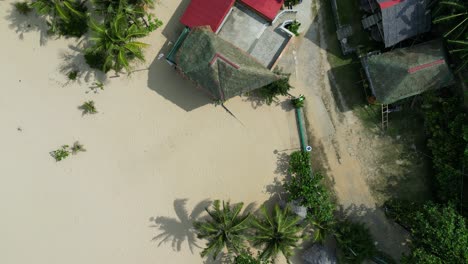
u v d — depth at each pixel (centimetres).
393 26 1894
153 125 2175
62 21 2069
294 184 2042
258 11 1942
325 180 2159
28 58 2141
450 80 1923
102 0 1864
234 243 1908
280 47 2036
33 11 2109
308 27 2091
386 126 2114
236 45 2030
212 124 2170
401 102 2064
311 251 2122
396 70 1898
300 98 2092
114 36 1798
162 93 2156
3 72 2148
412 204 2055
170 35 2116
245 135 2169
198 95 2153
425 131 2088
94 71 2139
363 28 2048
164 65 2136
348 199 2161
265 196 2184
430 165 2112
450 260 1762
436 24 1934
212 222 1991
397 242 2152
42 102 2161
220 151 2180
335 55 2095
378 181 2147
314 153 2153
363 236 2042
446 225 1770
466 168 1928
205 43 1850
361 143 2136
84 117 2169
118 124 2172
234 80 1870
